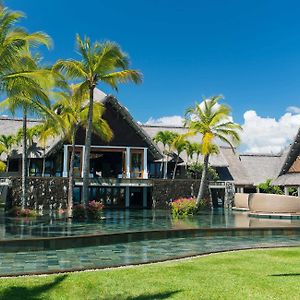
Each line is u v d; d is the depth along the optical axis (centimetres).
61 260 1310
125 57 2678
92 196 4044
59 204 3550
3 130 4653
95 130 3369
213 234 1905
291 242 1778
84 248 1543
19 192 3422
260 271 1104
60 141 3822
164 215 3189
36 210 3353
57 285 937
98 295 860
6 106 2317
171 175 5094
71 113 2941
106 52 2622
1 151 3981
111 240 1641
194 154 5078
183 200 3328
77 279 995
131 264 1230
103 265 1222
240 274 1063
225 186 4238
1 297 837
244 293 873
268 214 3011
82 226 2234
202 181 3412
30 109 1909
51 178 3569
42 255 1395
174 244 1670
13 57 1736
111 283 959
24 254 1411
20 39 1762
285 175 4166
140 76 2708
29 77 1762
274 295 859
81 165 4047
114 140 4175
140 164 4222
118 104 4106
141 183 3931
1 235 1762
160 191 3938
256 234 1950
